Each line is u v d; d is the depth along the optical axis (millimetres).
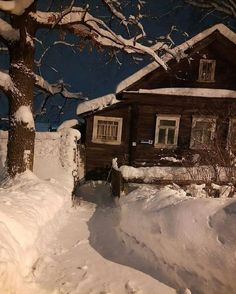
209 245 4449
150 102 15125
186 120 15328
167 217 5203
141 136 15414
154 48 11305
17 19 9250
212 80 15180
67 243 6605
